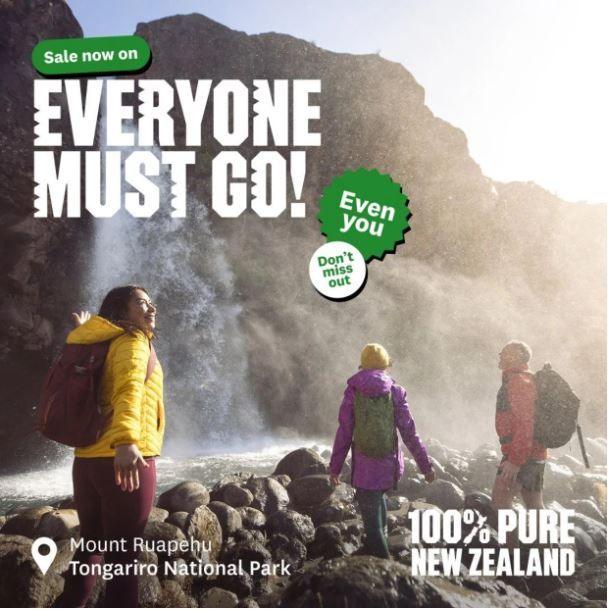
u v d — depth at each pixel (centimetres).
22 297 1634
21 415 1683
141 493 193
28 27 1688
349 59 2634
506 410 305
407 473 454
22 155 1540
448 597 216
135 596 194
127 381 188
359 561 226
